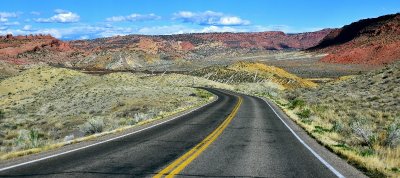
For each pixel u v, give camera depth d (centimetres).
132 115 4291
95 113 4709
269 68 14988
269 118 2800
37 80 11175
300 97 6019
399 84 4947
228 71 14025
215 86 10456
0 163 1063
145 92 6819
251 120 2592
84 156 1165
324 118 3017
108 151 1268
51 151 1280
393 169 1045
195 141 1540
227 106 4069
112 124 2742
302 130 2106
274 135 1827
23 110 6231
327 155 1291
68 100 6900
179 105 4959
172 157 1160
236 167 1038
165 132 1861
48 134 2928
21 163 1048
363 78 6297
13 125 3897
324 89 6438
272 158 1196
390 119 2859
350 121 2723
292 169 1035
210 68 15225
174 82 11275
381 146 1641
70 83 10250
